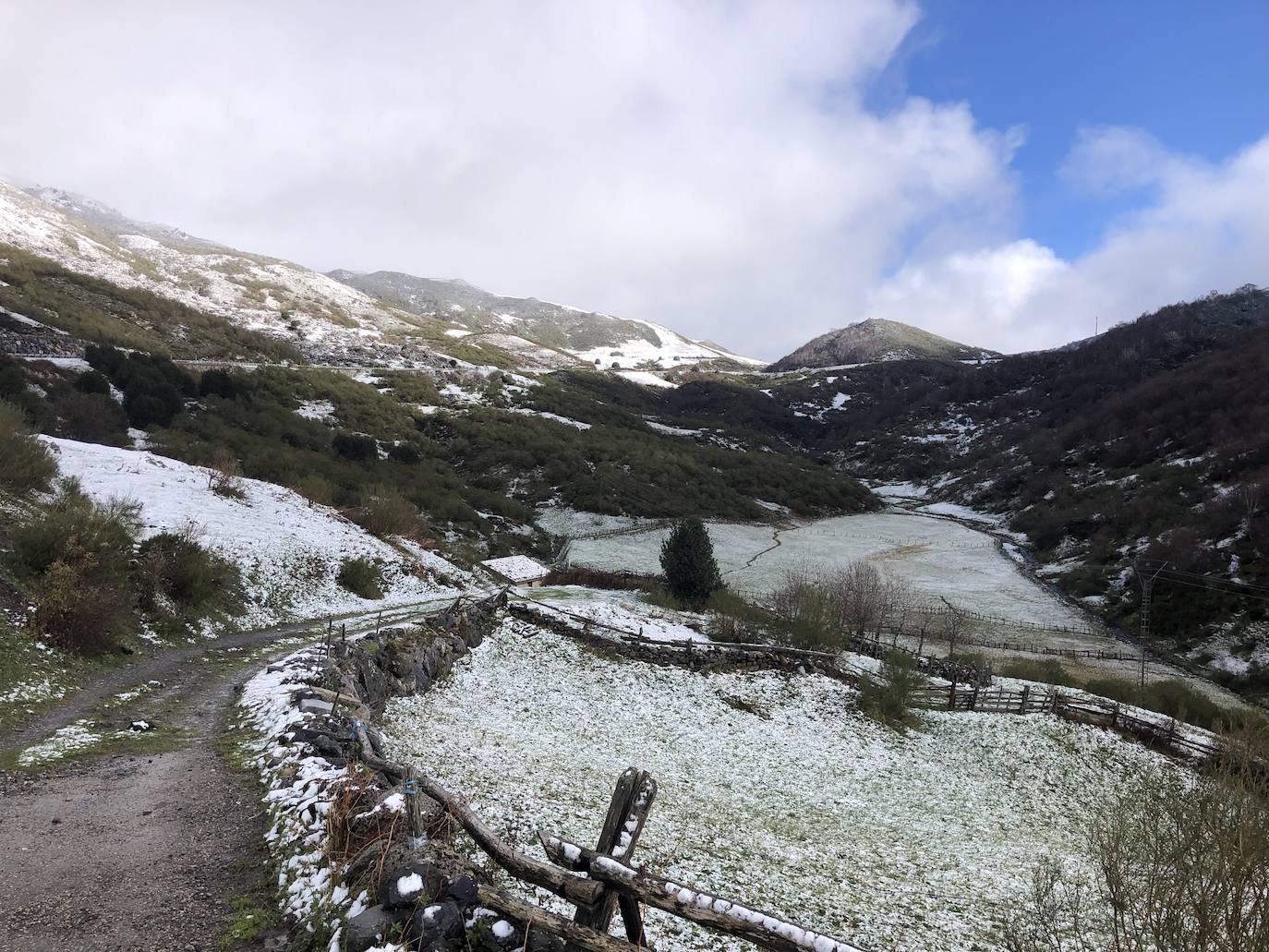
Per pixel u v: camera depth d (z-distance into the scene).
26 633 14.00
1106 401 140.88
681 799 14.63
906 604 61.38
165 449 47.66
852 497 113.56
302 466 56.53
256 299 168.88
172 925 5.32
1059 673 41.78
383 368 127.69
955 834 17.22
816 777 19.67
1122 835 8.44
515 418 108.56
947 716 28.36
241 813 7.61
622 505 83.19
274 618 25.23
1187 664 50.75
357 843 5.82
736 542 78.81
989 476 126.25
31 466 23.73
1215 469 83.56
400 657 17.92
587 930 4.41
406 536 45.88
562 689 22.25
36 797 7.88
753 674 27.25
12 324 65.88
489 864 7.20
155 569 20.59
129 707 12.61
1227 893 6.49
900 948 9.15
